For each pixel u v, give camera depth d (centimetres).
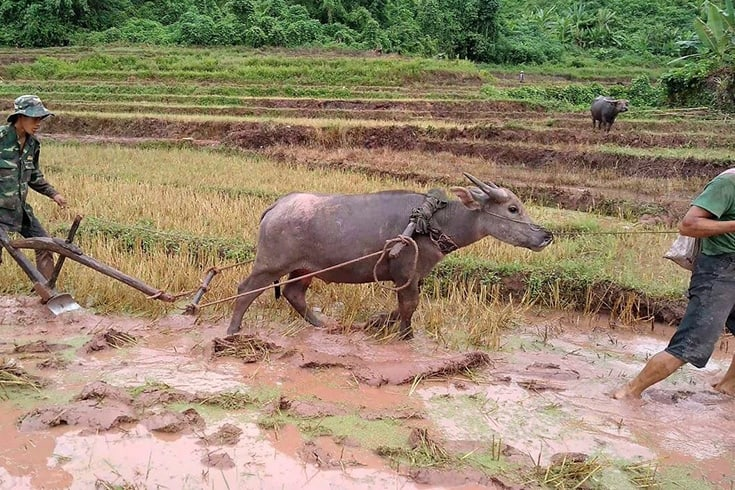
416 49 3931
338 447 425
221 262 759
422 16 4153
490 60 4141
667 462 423
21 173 620
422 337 610
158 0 4147
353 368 532
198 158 1501
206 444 421
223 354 549
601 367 568
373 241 559
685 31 4488
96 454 406
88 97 2494
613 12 4856
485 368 551
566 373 545
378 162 1470
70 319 616
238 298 577
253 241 822
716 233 440
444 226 568
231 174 1288
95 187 1102
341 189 1148
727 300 461
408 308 582
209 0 3978
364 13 3984
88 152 1560
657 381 492
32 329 596
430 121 1970
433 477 394
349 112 2191
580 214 1078
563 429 460
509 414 477
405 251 559
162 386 486
